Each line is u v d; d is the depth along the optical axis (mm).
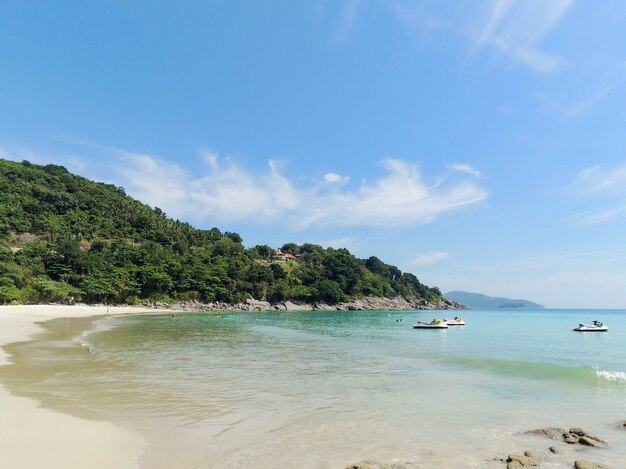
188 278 123250
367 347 32000
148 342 31797
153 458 8461
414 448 9562
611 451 9562
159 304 111125
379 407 13344
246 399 14016
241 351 27719
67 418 10930
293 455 8906
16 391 14031
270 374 19000
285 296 143500
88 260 103750
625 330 59938
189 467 8070
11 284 83438
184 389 15258
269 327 56281
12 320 50719
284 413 12414
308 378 18172
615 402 14430
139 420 11180
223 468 8078
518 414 12750
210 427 10828
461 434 10711
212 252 155000
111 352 25109
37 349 25500
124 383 15984
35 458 7996
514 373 20094
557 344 36312
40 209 136500
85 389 14766
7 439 9031
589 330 54625
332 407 13250
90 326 47406
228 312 113125
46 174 167750
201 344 31562
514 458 8781
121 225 148875
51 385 15250
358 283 173250
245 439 9953
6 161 172250
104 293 100500
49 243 110500
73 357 22656
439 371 20516
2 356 22094
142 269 112625
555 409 13430
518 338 42719
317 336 42719
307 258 194750
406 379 18266
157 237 148500
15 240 118000
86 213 149750
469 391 15969
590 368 21469
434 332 51406
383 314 130250
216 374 18578
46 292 88562
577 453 9406
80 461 8008
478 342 37594
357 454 9055
